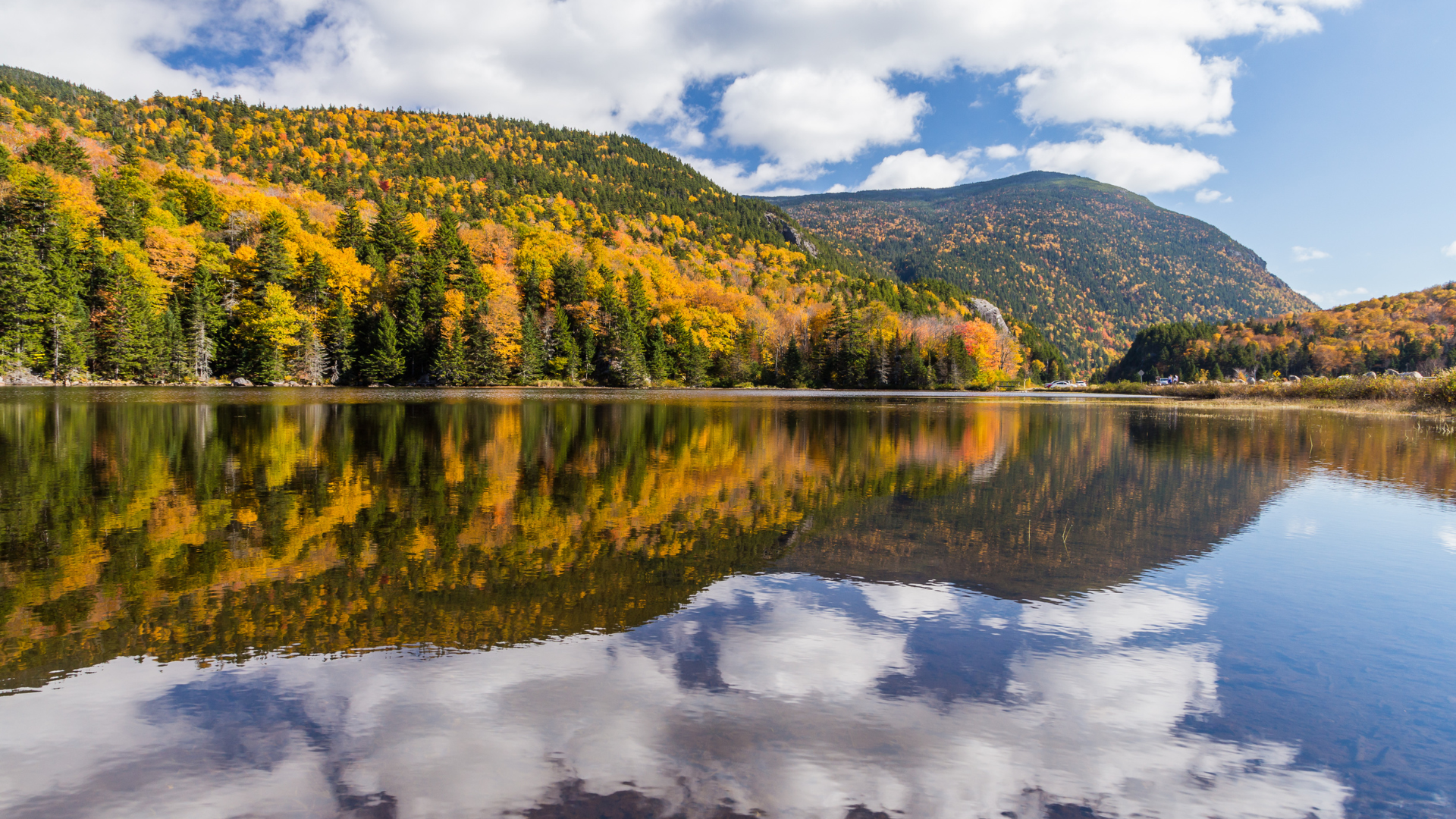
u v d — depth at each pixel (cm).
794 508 1345
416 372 7981
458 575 888
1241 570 970
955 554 1035
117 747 494
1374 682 630
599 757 486
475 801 434
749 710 559
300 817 418
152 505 1275
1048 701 588
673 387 10381
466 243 9444
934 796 448
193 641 677
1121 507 1396
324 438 2330
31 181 5650
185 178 8862
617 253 13338
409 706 556
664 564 953
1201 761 501
